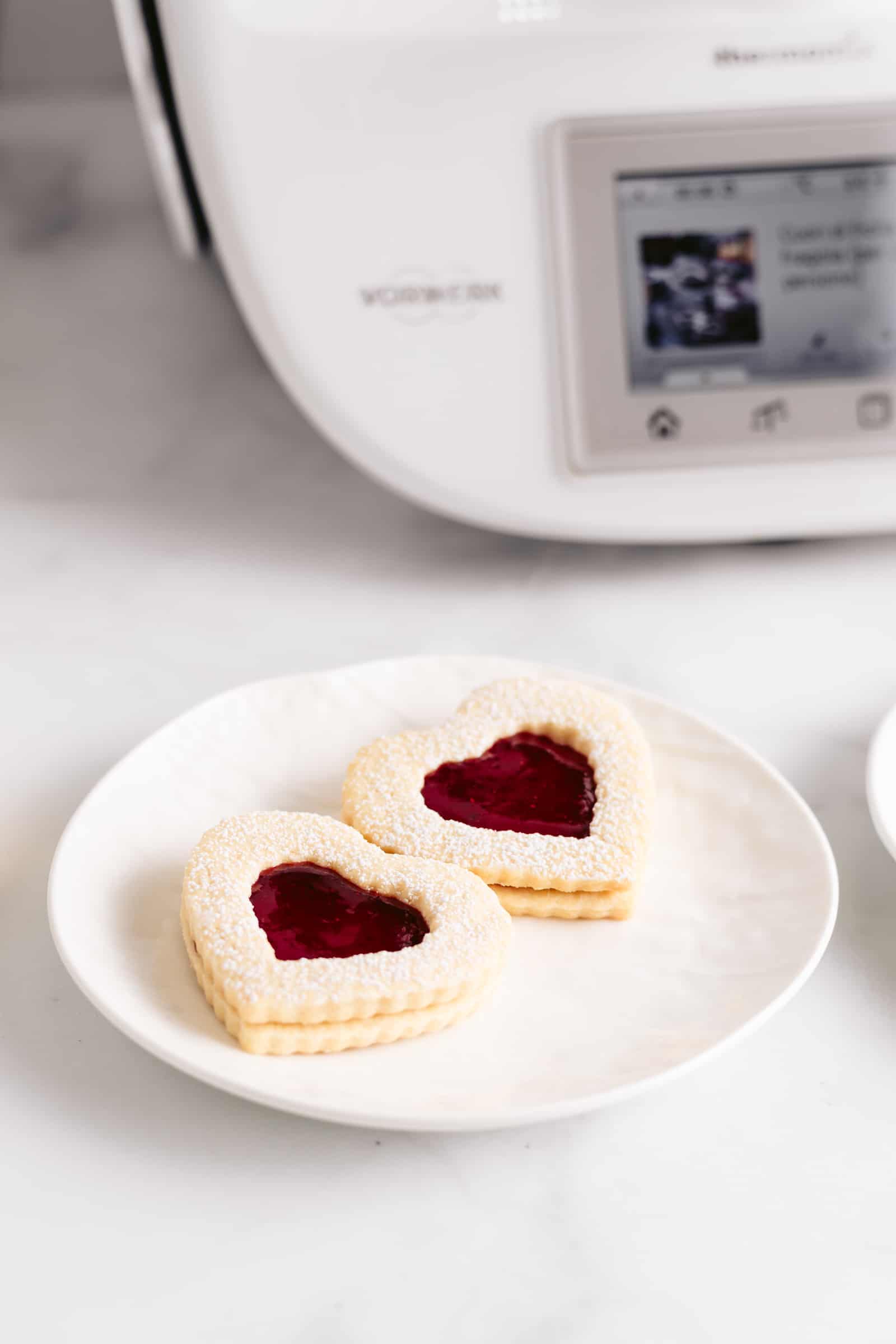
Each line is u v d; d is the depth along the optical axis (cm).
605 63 73
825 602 77
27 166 104
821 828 67
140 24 73
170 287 97
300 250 73
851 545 80
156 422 87
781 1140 61
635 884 65
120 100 105
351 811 67
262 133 72
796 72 73
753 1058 63
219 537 81
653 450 75
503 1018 63
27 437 86
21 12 103
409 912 64
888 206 74
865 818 69
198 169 73
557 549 80
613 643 76
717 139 73
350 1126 61
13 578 79
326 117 72
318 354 74
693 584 78
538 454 75
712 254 74
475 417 75
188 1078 62
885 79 73
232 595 78
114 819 67
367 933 63
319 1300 58
